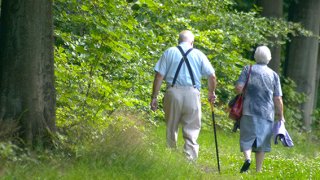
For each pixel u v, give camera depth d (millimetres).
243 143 38125
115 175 28812
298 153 59062
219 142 57750
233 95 68000
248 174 37094
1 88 30359
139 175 29750
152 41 43500
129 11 38281
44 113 30922
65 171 28062
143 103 41469
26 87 30297
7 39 30328
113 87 39469
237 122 38969
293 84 88750
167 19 50344
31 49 30359
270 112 38188
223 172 37688
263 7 83438
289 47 91562
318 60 102500
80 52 37344
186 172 32656
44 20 30812
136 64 42062
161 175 30547
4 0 30547
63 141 31344
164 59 37250
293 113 86188
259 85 38125
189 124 37250
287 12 98000
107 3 36625
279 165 42531
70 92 37625
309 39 90688
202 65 37375
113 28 36688
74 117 36094
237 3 86562
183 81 36906
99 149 30922
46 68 31031
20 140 29688
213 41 62500
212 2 62688
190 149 37156
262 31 71500
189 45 37719
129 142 32188
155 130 52250
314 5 90062
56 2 38281
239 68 64250
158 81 37219
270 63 84625
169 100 37000
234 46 66062
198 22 61375
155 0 47938
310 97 91250
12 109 30156
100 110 37812
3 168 26438
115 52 37750
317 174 39031
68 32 38375
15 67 30250
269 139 38375
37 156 29172
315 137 81938
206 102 58938
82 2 37500
